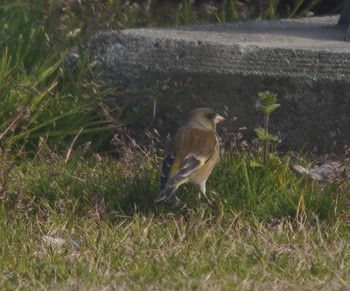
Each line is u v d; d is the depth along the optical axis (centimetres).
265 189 1078
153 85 1255
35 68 1305
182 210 1050
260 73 1208
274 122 1215
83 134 1265
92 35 1386
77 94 1266
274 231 994
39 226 1013
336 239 979
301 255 922
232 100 1224
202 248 942
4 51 1372
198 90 1235
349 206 1046
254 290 823
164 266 889
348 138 1198
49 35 1423
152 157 1184
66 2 1576
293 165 1131
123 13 1636
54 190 1101
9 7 1505
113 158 1251
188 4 1714
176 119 1252
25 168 1177
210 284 838
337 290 826
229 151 1163
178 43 1245
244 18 1711
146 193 1080
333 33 1371
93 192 1090
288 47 1209
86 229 998
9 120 1203
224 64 1223
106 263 905
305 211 1037
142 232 994
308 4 1800
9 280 869
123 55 1269
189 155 1035
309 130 1208
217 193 1070
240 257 912
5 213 1041
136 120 1266
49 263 903
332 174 1096
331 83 1189
